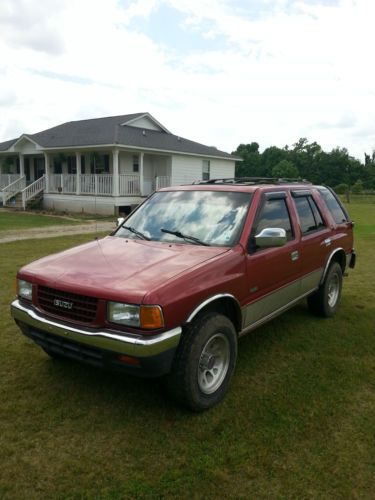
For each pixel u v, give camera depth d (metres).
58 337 3.33
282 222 4.53
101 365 3.15
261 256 4.01
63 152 24.72
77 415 3.36
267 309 4.26
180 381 3.23
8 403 3.52
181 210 4.43
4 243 11.83
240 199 4.27
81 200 23.19
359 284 7.59
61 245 11.61
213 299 3.39
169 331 3.05
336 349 4.70
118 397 3.62
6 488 2.61
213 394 3.49
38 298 3.50
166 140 26.02
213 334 3.40
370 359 4.46
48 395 3.65
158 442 3.04
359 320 5.66
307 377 4.04
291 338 4.99
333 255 5.55
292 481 2.69
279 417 3.37
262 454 2.93
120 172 23.89
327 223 5.52
